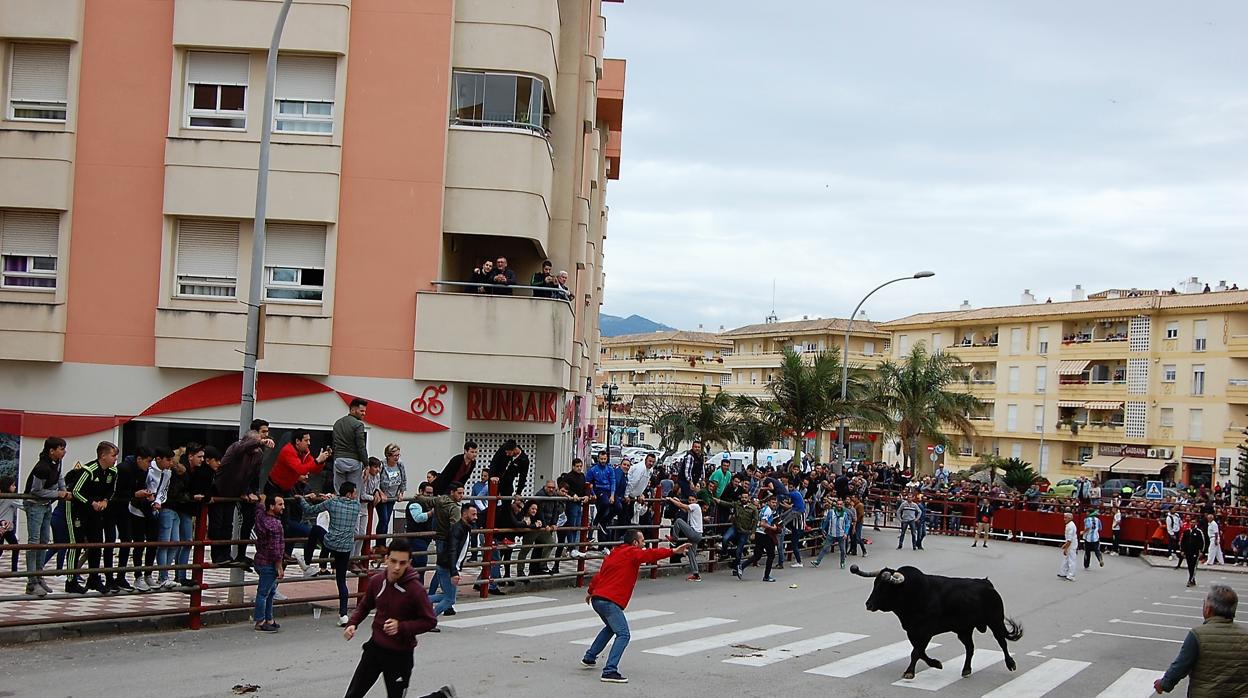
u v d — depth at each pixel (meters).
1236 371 63.22
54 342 23.05
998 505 41.97
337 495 14.12
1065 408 71.56
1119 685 12.68
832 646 14.33
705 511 24.47
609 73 39.47
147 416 23.20
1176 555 37.12
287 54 23.48
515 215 23.95
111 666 11.02
